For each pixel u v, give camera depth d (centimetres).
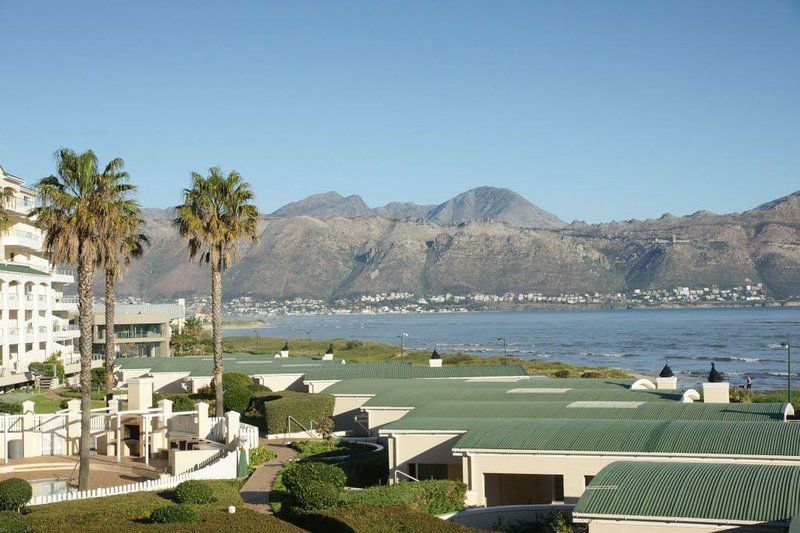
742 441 3409
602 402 4653
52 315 10388
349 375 6838
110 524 2848
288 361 8256
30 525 2861
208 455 4428
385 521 2925
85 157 4359
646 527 2567
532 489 3947
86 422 3984
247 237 5972
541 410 4422
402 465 4109
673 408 4294
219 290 5819
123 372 8119
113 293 6594
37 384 8169
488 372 6681
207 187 5828
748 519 2462
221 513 3044
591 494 2730
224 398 6475
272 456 4956
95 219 4284
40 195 4338
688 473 2831
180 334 15050
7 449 4928
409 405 5147
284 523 2950
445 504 3491
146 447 4688
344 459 4816
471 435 3831
